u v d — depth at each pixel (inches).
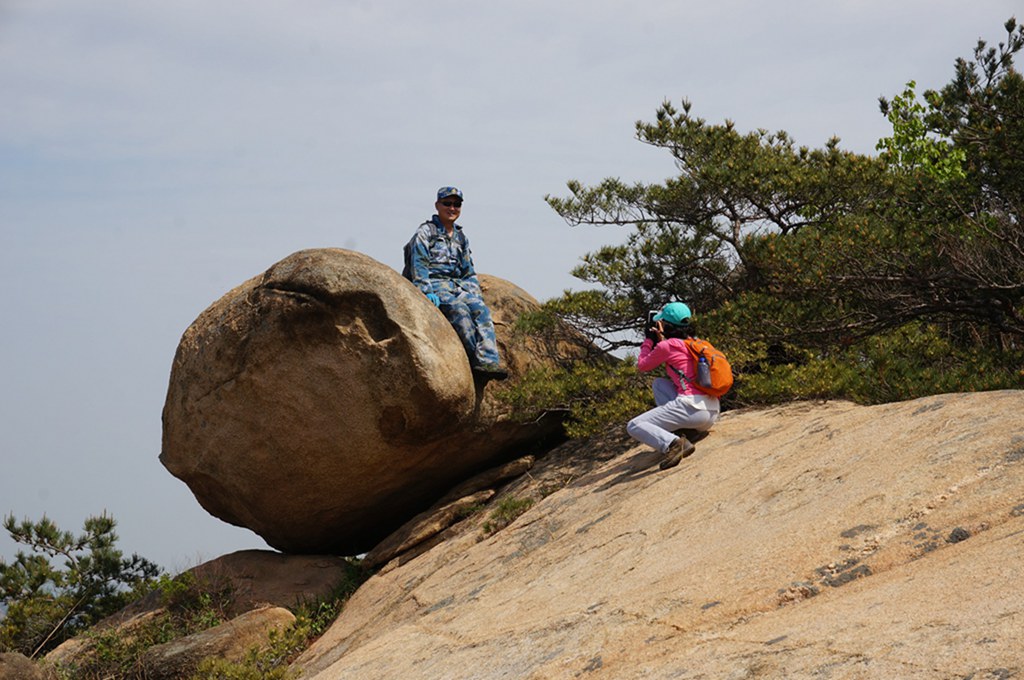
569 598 223.5
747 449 282.2
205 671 337.1
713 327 430.6
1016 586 136.3
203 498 450.0
